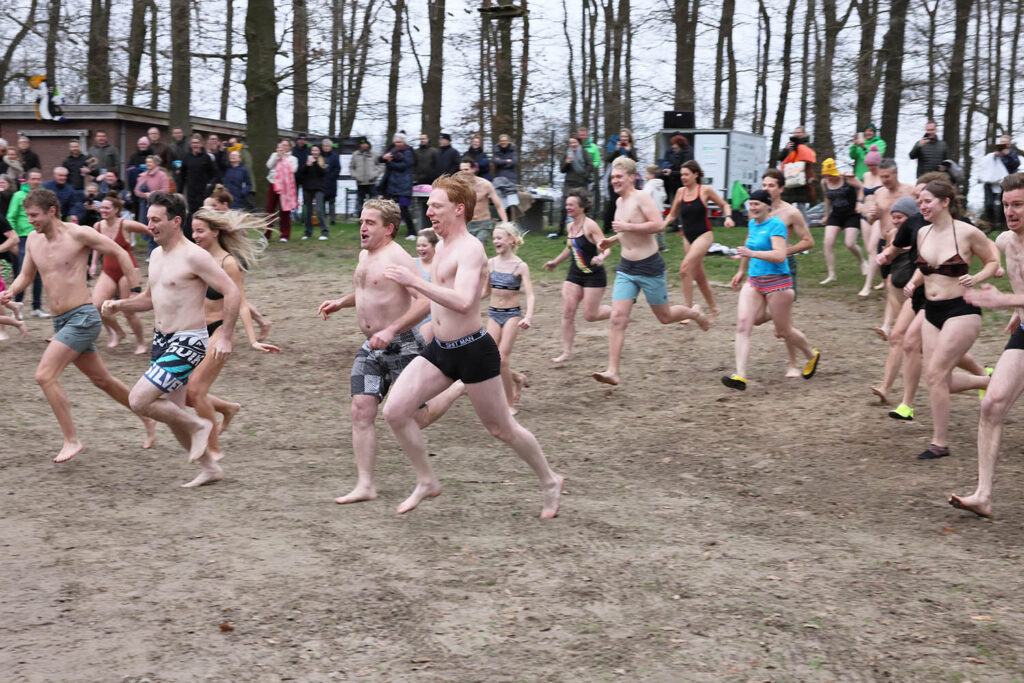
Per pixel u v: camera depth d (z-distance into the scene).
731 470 6.72
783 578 4.66
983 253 6.41
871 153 12.88
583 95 33.88
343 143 21.59
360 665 3.74
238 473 6.47
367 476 5.83
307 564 4.75
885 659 3.81
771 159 28.83
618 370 9.26
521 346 10.99
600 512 5.71
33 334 11.66
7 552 4.86
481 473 6.57
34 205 6.41
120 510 5.59
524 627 4.09
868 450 7.00
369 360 5.73
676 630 4.07
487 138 30.97
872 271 12.67
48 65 25.34
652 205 8.41
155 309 6.02
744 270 8.88
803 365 9.68
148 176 16.25
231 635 3.97
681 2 24.53
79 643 3.88
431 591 4.45
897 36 22.05
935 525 5.49
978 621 4.17
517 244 8.27
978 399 8.26
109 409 8.34
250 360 10.46
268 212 17.22
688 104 25.03
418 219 17.75
